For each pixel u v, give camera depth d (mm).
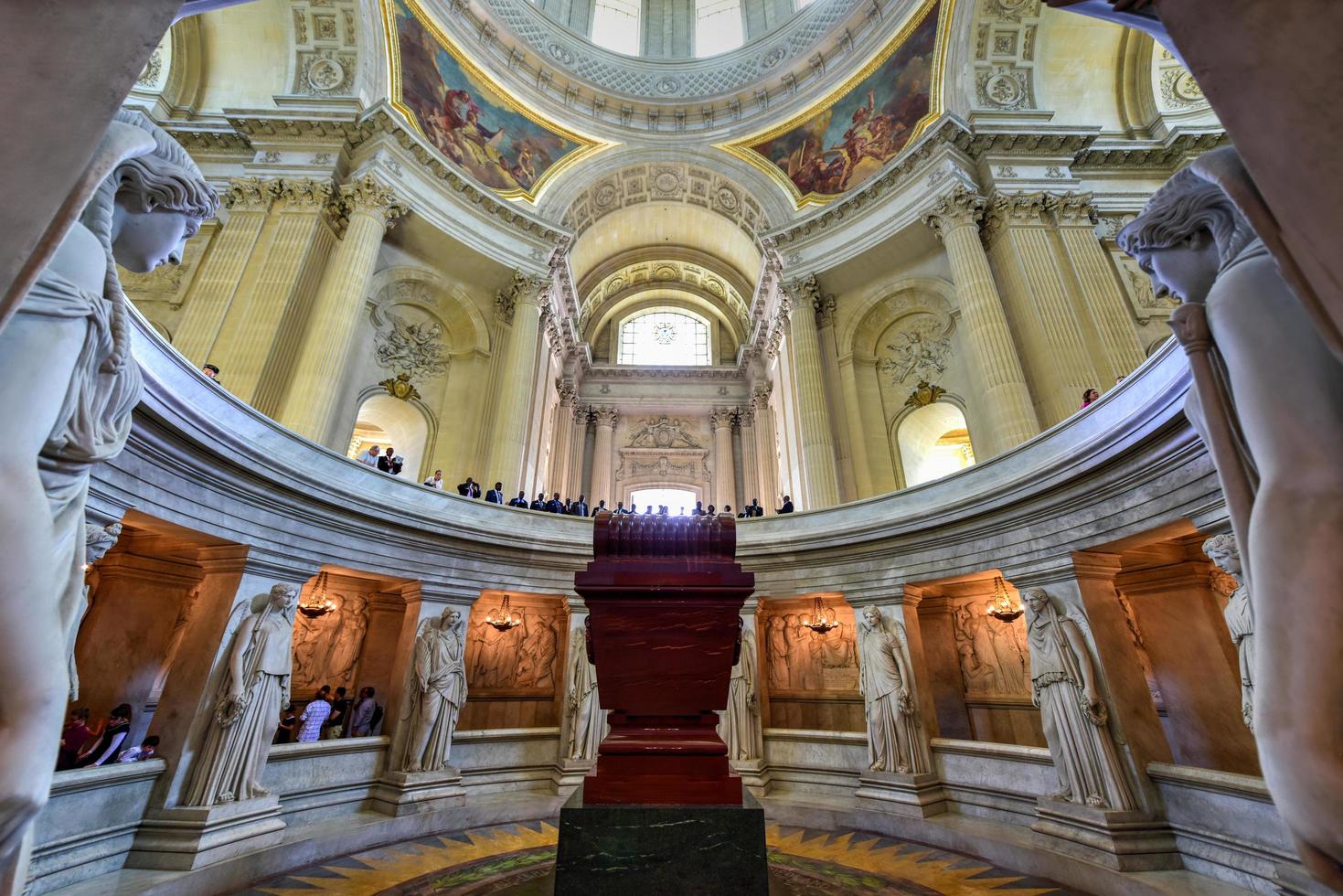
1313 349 1141
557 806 8625
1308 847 976
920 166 13883
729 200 19844
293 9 13828
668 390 24625
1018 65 14445
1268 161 954
